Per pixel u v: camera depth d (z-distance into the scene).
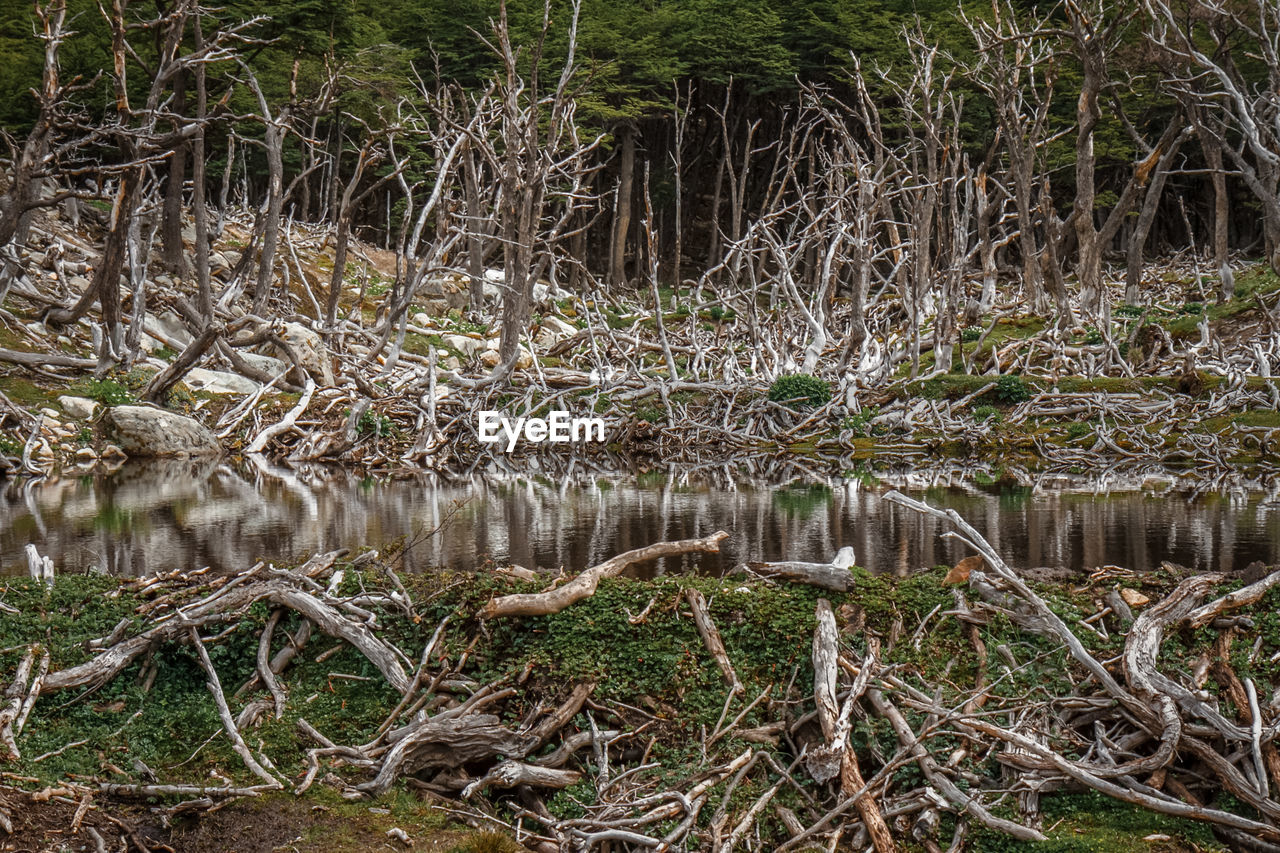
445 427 27.86
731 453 27.72
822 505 17.97
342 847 7.18
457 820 7.71
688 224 64.50
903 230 54.84
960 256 37.06
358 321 37.12
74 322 31.34
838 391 30.16
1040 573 10.49
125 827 7.45
